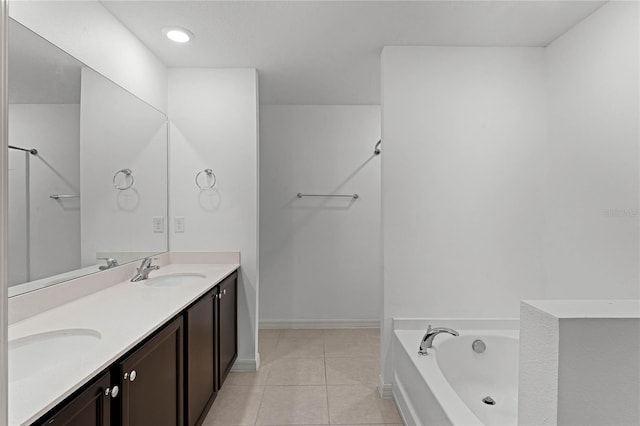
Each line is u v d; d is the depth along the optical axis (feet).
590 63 7.26
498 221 8.66
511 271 8.67
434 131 8.59
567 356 2.94
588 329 2.95
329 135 13.29
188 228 9.70
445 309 8.63
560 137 8.18
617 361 2.97
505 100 8.65
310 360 10.57
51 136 5.50
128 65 7.72
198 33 7.89
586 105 7.38
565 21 7.50
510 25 7.66
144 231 8.40
